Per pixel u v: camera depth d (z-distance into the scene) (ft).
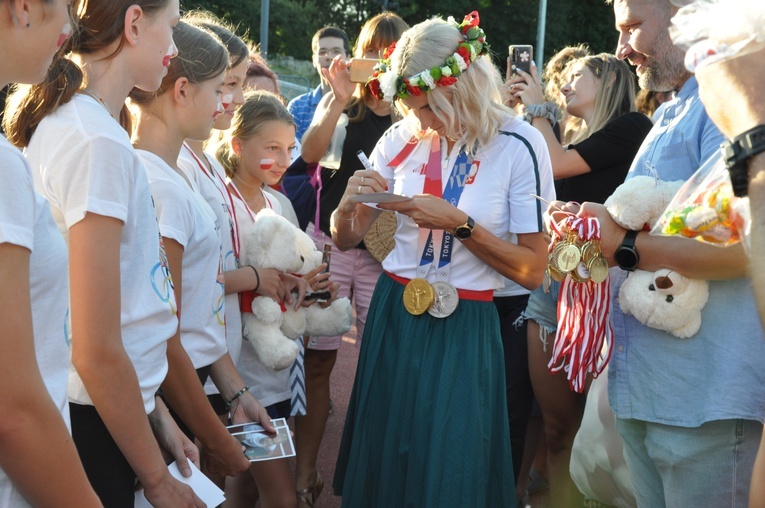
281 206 11.87
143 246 6.13
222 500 6.79
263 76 15.44
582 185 12.75
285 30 98.99
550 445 11.76
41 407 4.18
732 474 7.21
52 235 4.53
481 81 9.00
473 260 9.20
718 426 7.20
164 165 7.47
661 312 7.22
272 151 10.72
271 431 8.37
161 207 7.23
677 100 8.13
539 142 9.20
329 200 14.44
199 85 7.68
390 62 9.29
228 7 93.25
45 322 4.52
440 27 8.93
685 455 7.36
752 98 4.57
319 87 19.02
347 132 14.25
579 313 7.93
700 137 7.60
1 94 7.05
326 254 11.14
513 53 14.25
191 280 7.80
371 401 9.53
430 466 8.82
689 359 7.33
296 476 12.50
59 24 4.38
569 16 98.48
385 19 14.90
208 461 7.64
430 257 9.27
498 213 9.11
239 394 8.66
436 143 9.41
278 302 9.95
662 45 8.09
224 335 8.52
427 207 8.66
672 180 7.79
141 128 7.72
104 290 5.56
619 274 7.98
